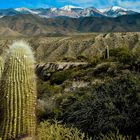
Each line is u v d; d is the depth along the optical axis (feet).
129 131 23.79
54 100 38.75
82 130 25.08
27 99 13.08
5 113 12.96
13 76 13.12
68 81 57.57
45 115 31.14
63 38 473.67
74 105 29.14
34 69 13.82
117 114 24.85
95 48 393.50
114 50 93.56
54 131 20.02
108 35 417.28
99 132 24.29
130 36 398.21
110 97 27.43
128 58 49.98
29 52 13.83
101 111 25.27
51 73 103.04
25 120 12.98
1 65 16.37
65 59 155.33
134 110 24.30
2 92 13.19
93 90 31.35
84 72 59.16
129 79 29.35
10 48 13.98
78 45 413.80
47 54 423.64
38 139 13.62
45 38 482.28
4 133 12.87
